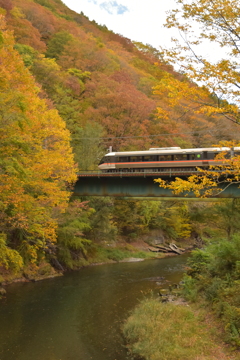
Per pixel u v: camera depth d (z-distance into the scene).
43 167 18.30
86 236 37.59
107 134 56.34
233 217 25.11
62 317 17.36
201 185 9.78
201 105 9.94
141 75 94.75
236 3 8.97
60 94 54.19
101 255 37.78
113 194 31.31
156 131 62.72
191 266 22.94
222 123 48.38
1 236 16.75
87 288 23.84
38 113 19.12
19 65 15.25
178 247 50.66
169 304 17.11
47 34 80.75
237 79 9.09
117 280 26.77
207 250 22.91
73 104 57.56
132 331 14.62
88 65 76.25
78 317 17.38
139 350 12.84
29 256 26.05
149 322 14.85
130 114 60.44
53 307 19.06
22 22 63.66
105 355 12.96
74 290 23.14
